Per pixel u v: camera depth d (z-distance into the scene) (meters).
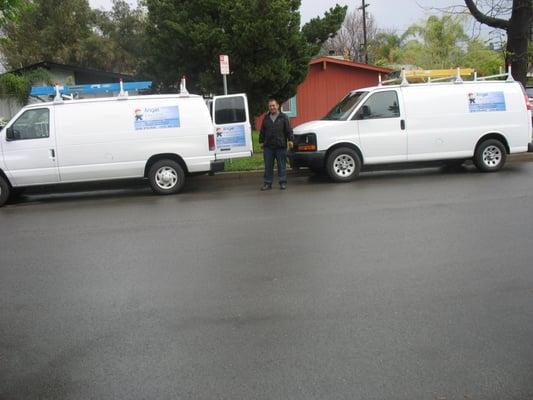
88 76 25.28
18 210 10.02
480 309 4.39
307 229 7.20
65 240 7.25
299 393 3.23
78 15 40.16
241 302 4.70
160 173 10.86
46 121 10.57
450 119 11.54
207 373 3.50
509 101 11.77
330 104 22.25
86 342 4.02
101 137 10.66
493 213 7.73
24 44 38.38
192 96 10.96
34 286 5.34
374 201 9.01
